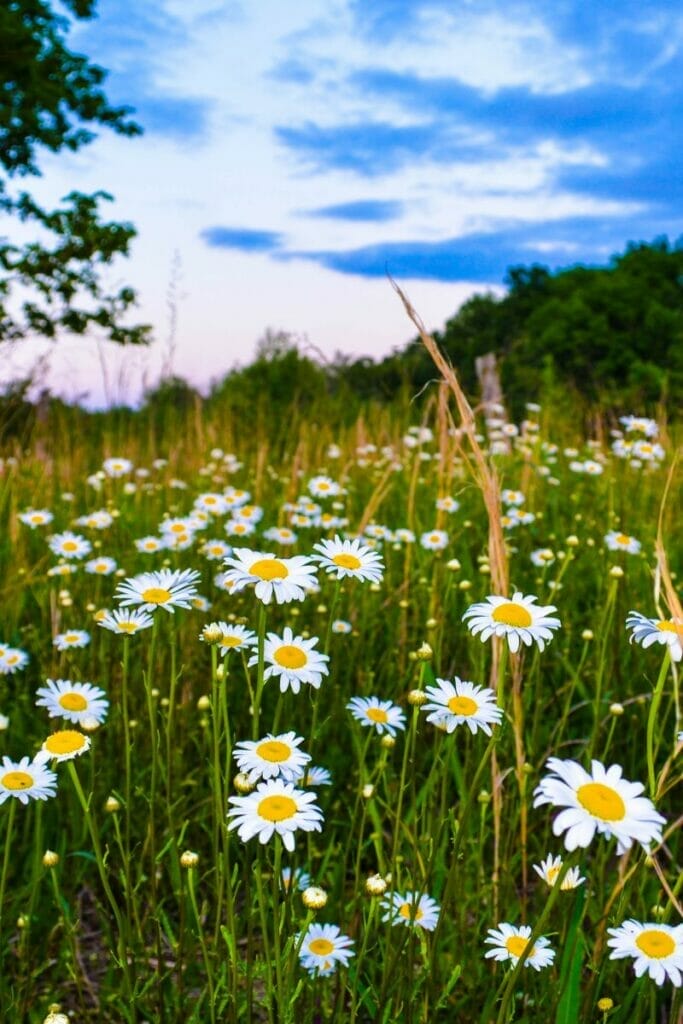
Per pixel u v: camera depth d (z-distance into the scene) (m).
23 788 1.88
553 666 3.66
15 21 14.21
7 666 2.89
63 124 16.62
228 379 13.52
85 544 3.95
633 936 1.68
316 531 4.94
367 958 2.25
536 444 7.13
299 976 1.92
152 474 7.46
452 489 5.21
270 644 1.89
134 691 3.38
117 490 6.39
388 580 4.17
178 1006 1.99
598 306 44.81
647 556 4.61
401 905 2.01
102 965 2.49
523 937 1.87
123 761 3.02
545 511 5.73
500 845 2.63
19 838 2.79
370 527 4.28
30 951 2.41
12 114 15.31
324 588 4.11
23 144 16.14
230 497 4.61
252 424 9.00
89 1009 2.29
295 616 3.70
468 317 51.19
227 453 7.54
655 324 42.50
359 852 2.27
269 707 3.36
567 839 1.24
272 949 2.01
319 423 8.88
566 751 3.34
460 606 3.86
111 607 3.79
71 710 2.28
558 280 52.66
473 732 1.80
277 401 12.73
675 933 1.68
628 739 3.22
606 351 42.44
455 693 1.88
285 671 1.83
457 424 6.00
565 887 1.92
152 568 4.22
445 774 1.87
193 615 3.47
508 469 6.23
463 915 2.15
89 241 16.28
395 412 7.32
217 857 1.81
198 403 7.86
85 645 3.41
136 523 5.37
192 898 1.83
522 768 2.39
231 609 3.82
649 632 1.83
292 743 1.71
